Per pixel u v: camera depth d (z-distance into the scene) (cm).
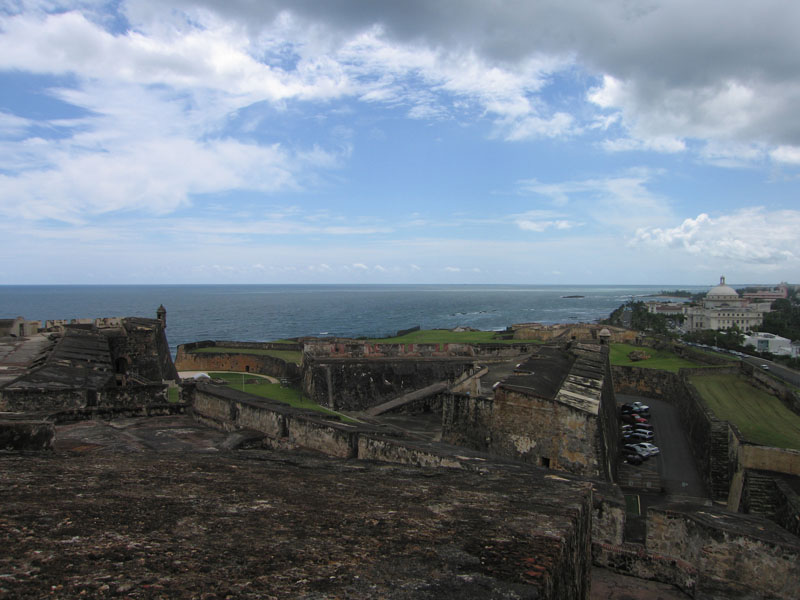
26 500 532
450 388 3331
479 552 453
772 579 1022
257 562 405
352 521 525
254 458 915
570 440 2216
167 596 337
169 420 1986
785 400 4344
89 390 2062
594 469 2156
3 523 456
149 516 505
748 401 4481
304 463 907
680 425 4725
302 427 1593
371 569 404
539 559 444
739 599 1047
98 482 630
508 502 657
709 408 3788
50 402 1991
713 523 1097
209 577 372
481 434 2478
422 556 437
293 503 586
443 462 1231
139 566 384
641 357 6844
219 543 442
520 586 385
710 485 3209
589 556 762
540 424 2297
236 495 605
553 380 2633
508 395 2398
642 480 3416
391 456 1350
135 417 1997
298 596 349
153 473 704
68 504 526
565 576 501
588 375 2900
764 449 2727
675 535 1136
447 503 627
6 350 3566
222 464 823
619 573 1173
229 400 1891
